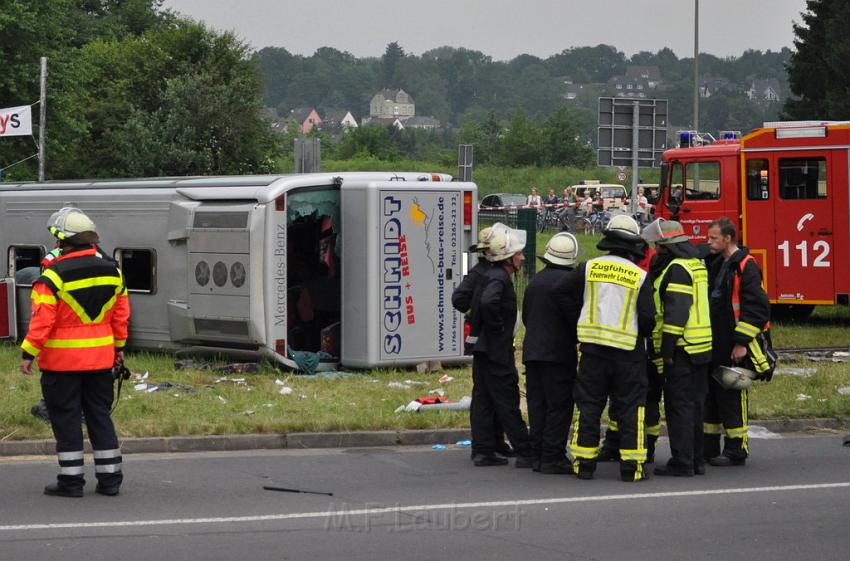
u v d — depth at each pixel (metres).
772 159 24.69
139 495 10.85
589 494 11.00
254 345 17.83
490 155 117.69
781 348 21.64
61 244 10.80
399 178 18.52
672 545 9.11
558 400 12.02
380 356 18.03
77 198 20.30
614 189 63.28
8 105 55.78
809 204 24.33
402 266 18.20
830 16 68.12
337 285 18.62
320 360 18.30
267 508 10.31
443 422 14.30
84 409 10.86
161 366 18.03
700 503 10.64
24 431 13.20
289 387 16.47
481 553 8.82
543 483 11.57
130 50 67.81
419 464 12.62
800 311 26.98
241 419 14.01
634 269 11.52
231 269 17.81
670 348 11.66
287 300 18.56
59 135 57.34
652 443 12.47
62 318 10.59
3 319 20.77
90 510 10.18
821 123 24.27
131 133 62.44
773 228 24.69
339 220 18.31
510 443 13.01
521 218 26.66
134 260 19.47
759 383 17.14
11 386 16.11
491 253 12.38
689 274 11.77
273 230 17.52
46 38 56.91
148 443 13.20
